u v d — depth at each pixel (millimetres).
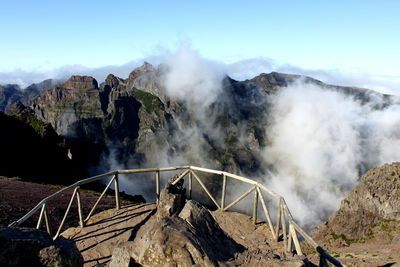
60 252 7551
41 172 54375
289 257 10836
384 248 21234
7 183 30562
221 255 10359
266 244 14820
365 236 25875
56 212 23203
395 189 26703
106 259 12891
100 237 14594
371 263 16719
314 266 11141
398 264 15812
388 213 26266
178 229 9680
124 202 28484
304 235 11656
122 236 14594
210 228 11492
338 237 27688
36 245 7426
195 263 8805
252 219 17422
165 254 8930
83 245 13961
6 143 56625
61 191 14773
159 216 15055
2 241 7129
